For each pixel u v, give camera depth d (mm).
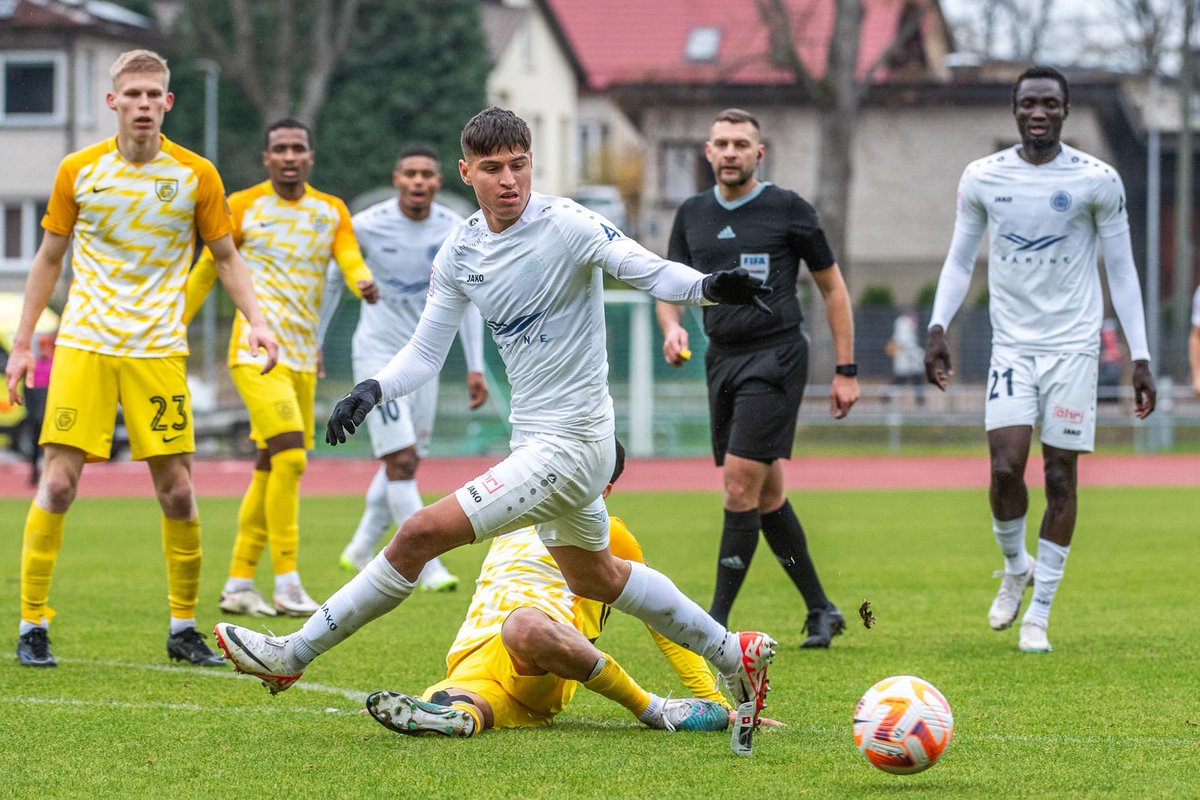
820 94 81938
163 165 17188
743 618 21484
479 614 14148
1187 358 81688
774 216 18562
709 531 35188
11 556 29906
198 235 17938
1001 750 12789
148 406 17234
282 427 21547
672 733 13516
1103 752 12719
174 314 17453
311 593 23797
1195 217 115312
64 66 109375
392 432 24609
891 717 11438
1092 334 18719
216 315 92812
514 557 14242
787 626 20703
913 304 105125
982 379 87438
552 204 12633
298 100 105250
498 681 13828
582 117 143750
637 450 65188
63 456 17266
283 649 13078
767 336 18328
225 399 72500
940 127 104375
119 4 119188
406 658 17672
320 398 63562
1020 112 18781
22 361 17188
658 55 133125
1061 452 18625
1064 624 20562
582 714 14531
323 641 13047
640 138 105562
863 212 105688
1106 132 106000
